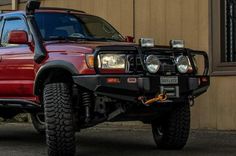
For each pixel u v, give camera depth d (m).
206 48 10.91
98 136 10.27
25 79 8.01
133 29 12.03
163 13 11.56
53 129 6.97
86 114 7.28
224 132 10.47
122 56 7.13
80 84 7.03
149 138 9.93
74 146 7.09
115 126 11.83
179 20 11.32
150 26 11.77
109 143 9.25
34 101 7.97
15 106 8.35
